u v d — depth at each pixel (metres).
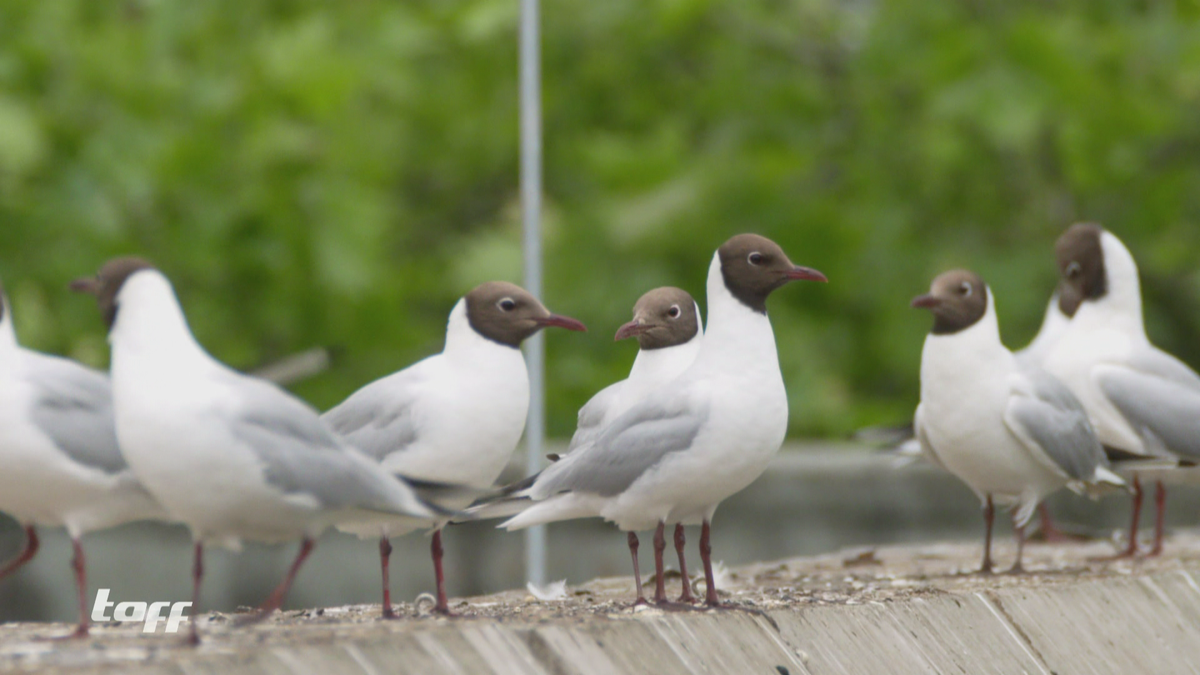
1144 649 8.09
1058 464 9.12
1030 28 20.88
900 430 11.51
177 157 19.39
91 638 5.77
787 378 20.47
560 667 5.46
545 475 7.07
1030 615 7.70
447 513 5.97
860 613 6.93
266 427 5.55
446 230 24.92
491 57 24.11
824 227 21.70
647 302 8.01
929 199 23.58
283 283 20.08
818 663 6.37
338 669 4.93
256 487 5.51
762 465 7.01
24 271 18.77
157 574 13.15
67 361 6.23
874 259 22.31
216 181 19.80
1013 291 21.86
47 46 19.86
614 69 24.02
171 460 5.45
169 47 20.89
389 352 20.69
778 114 23.56
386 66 21.78
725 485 6.95
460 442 7.05
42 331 18.38
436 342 21.09
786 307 21.67
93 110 19.92
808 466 13.99
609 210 21.39
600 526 13.36
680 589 8.65
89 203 19.08
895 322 21.75
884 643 6.80
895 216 22.80
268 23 21.56
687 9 22.55
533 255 11.90
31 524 6.34
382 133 23.09
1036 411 9.04
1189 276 23.02
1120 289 10.79
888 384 22.47
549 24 24.11
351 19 22.16
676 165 21.98
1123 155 22.08
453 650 5.26
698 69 24.53
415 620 6.33
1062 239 10.96
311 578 13.23
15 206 18.89
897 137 23.30
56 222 18.92
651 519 7.07
